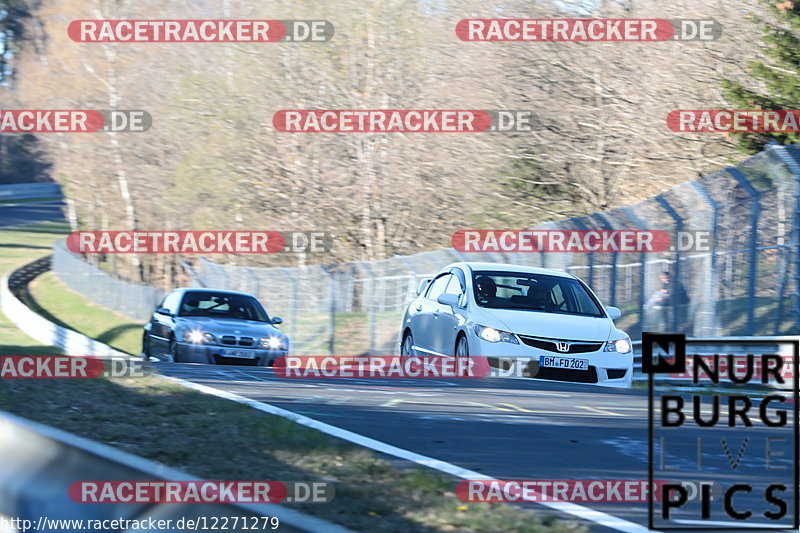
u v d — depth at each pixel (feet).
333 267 244.42
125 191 447.83
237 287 284.82
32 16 530.68
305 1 349.61
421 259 207.00
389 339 233.55
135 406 74.69
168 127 401.90
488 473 54.19
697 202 146.51
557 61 277.23
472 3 294.87
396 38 329.72
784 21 221.46
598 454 61.36
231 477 50.52
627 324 176.04
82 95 451.94
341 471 52.65
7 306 336.90
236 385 92.27
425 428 69.10
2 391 80.69
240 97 365.40
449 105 300.61
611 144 270.67
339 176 346.33
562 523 43.60
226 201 376.68
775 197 151.74
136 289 348.79
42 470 41.88
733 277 167.12
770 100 216.95
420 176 317.63
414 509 44.80
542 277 118.11
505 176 291.38
